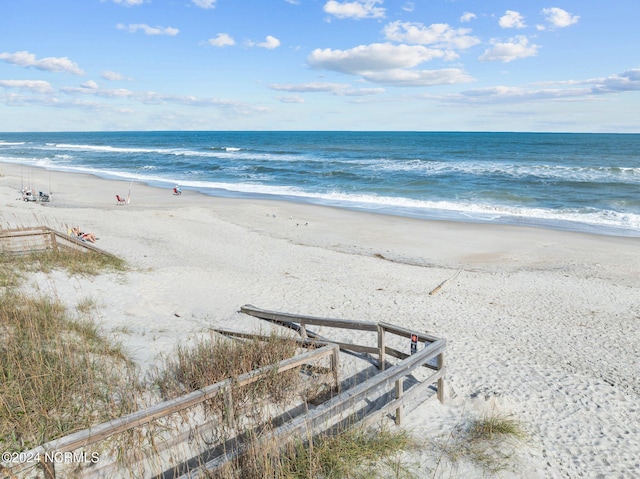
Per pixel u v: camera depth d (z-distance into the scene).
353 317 10.70
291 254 17.30
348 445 4.86
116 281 11.70
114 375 5.78
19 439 4.30
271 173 45.94
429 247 19.19
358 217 25.19
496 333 10.03
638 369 8.41
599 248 18.91
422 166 50.12
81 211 23.27
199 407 5.38
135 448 4.47
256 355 6.24
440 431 5.67
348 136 171.38
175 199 30.89
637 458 5.54
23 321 7.00
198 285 12.55
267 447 4.24
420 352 5.96
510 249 18.89
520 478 4.94
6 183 36.06
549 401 6.83
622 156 62.56
